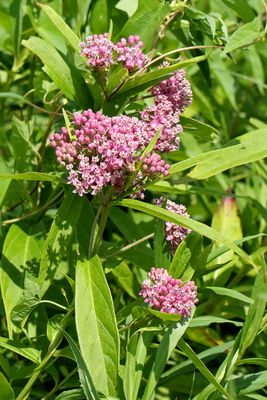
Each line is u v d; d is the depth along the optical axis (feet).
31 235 3.32
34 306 2.99
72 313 3.01
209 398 3.02
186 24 3.51
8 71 4.04
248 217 4.02
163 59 3.28
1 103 4.21
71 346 2.78
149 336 2.96
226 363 3.00
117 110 3.03
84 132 2.77
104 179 2.74
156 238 2.97
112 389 2.71
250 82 4.80
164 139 2.91
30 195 3.56
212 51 3.36
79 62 3.37
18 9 3.70
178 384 3.37
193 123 3.30
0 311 3.35
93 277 2.82
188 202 4.34
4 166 3.48
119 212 3.40
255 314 2.88
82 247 3.26
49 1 3.67
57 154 2.80
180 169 2.91
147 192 3.62
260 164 4.16
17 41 3.74
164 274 2.82
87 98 3.07
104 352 2.73
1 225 3.37
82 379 2.70
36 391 3.32
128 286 3.60
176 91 3.06
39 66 4.01
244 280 4.07
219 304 3.72
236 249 2.66
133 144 2.72
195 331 3.46
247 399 3.15
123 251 3.07
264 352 3.65
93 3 3.56
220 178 4.17
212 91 4.86
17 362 3.55
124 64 2.93
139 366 2.91
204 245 3.73
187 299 2.79
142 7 3.23
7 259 3.19
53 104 3.45
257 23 3.12
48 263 2.93
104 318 2.75
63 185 3.02
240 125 4.79
